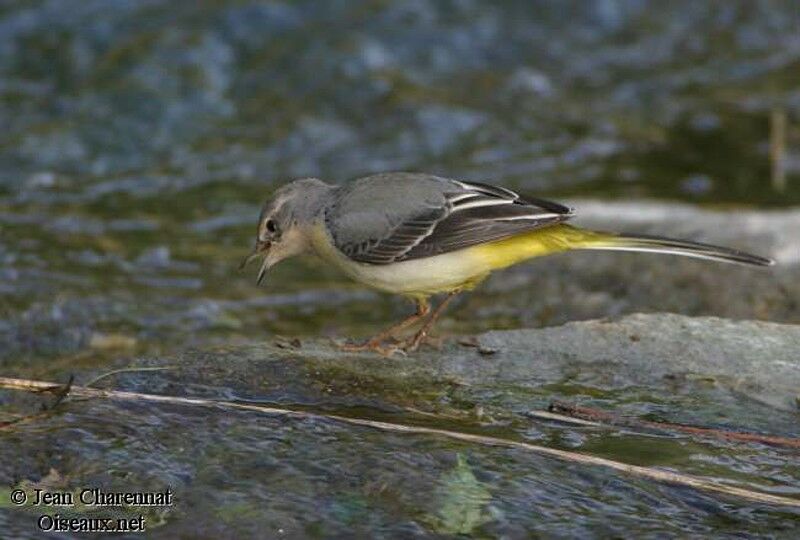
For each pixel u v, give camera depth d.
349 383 10.28
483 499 8.62
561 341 11.10
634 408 10.02
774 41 24.55
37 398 10.20
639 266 15.56
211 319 14.42
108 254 16.30
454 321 14.39
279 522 8.34
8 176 19.03
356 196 11.13
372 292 15.71
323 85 22.00
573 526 8.41
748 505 8.66
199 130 20.83
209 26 22.73
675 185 19.41
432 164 20.20
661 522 8.48
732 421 9.82
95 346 13.35
